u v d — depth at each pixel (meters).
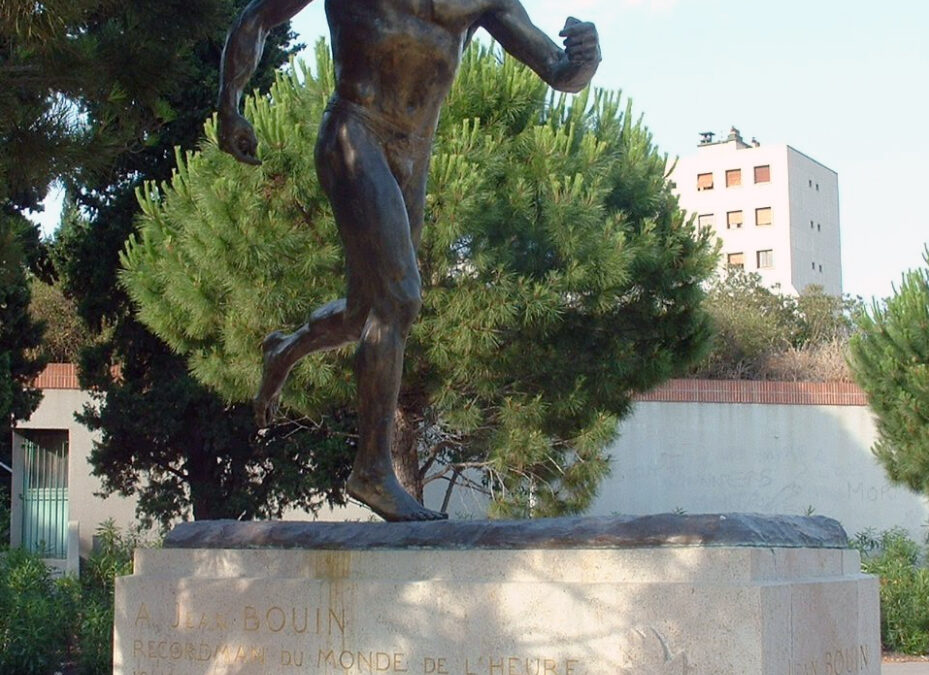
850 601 4.57
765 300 31.14
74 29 8.25
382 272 4.83
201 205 10.85
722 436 18.17
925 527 17.80
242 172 10.95
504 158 10.97
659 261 11.54
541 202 10.92
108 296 16.94
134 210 16.69
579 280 10.79
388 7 4.96
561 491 12.04
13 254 8.09
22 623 10.27
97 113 8.20
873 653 4.79
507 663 4.28
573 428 11.80
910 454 14.95
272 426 15.66
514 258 10.89
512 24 5.12
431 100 5.07
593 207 10.80
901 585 13.38
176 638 5.03
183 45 8.47
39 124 7.51
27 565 11.84
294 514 17.31
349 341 5.18
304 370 10.79
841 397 18.28
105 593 11.87
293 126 10.87
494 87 11.28
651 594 4.07
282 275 10.82
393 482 4.92
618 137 12.14
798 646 4.13
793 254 53.72
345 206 4.92
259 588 4.86
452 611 4.42
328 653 4.66
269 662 4.79
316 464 15.67
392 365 4.84
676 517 4.25
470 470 16.64
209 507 16.12
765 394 18.28
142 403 15.73
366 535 4.80
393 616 4.53
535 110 11.48
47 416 17.73
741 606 3.91
